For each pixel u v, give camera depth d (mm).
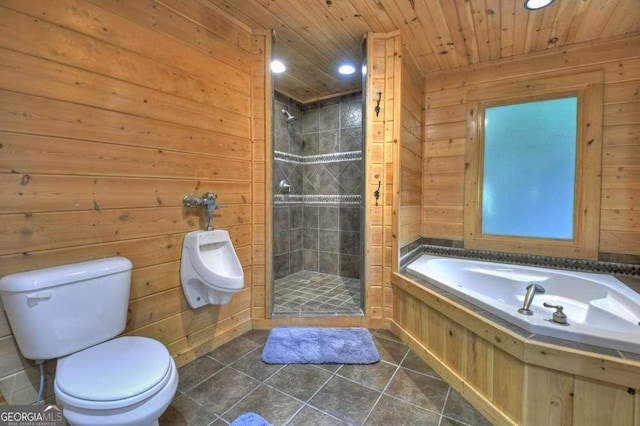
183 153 1812
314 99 3723
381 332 2328
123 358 1192
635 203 2207
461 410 1522
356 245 3520
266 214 2320
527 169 2557
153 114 1654
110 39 1469
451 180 2846
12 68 1192
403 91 2342
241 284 1823
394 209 2311
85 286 1282
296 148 3754
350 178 3525
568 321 1403
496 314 1556
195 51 1858
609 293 1942
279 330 2279
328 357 1948
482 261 2639
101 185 1456
